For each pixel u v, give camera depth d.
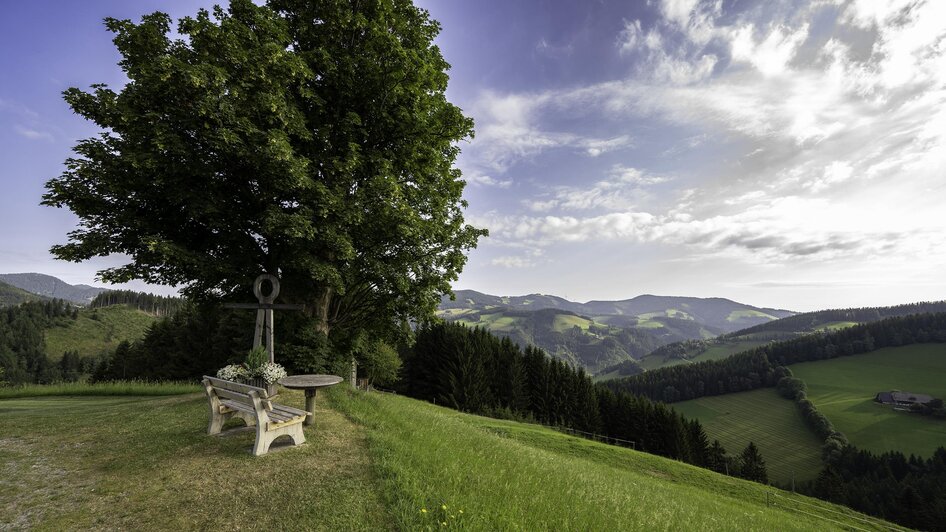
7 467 6.04
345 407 10.13
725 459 80.94
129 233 12.09
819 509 29.25
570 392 75.12
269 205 11.94
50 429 8.13
